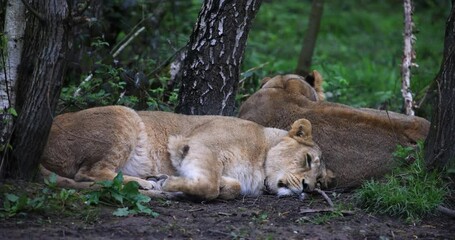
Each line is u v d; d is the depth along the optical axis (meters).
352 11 29.22
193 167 10.62
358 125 11.94
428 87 15.45
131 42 15.84
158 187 10.68
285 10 27.70
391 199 10.29
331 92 17.33
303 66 19.44
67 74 14.16
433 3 28.28
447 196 10.63
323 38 25.84
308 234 9.33
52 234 8.71
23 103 10.16
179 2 18.47
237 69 12.36
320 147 11.81
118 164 10.66
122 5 15.77
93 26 13.95
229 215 9.91
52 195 9.63
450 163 10.72
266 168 11.34
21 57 10.41
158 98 13.51
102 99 12.68
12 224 8.97
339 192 11.56
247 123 11.45
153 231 9.06
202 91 12.26
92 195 9.84
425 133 12.02
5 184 9.75
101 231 8.96
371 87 20.03
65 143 10.41
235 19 12.09
